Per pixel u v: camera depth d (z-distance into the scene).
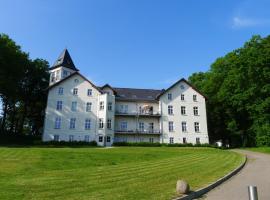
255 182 16.12
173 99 61.22
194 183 14.41
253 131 56.53
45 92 63.56
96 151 33.06
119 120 59.94
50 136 53.91
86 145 52.03
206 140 59.53
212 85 67.00
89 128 55.66
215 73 67.19
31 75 65.19
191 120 60.34
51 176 15.73
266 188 14.40
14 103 65.50
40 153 28.44
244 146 61.56
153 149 39.84
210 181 15.18
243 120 62.94
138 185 13.38
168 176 16.27
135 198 10.79
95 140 54.97
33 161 23.09
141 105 61.66
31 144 52.03
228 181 16.36
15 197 10.70
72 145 50.97
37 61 66.62
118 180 14.70
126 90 65.31
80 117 55.94
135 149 39.00
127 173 17.16
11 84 54.91
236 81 55.66
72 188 12.51
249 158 31.48
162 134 58.88
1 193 11.30
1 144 48.97
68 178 15.07
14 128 71.69
